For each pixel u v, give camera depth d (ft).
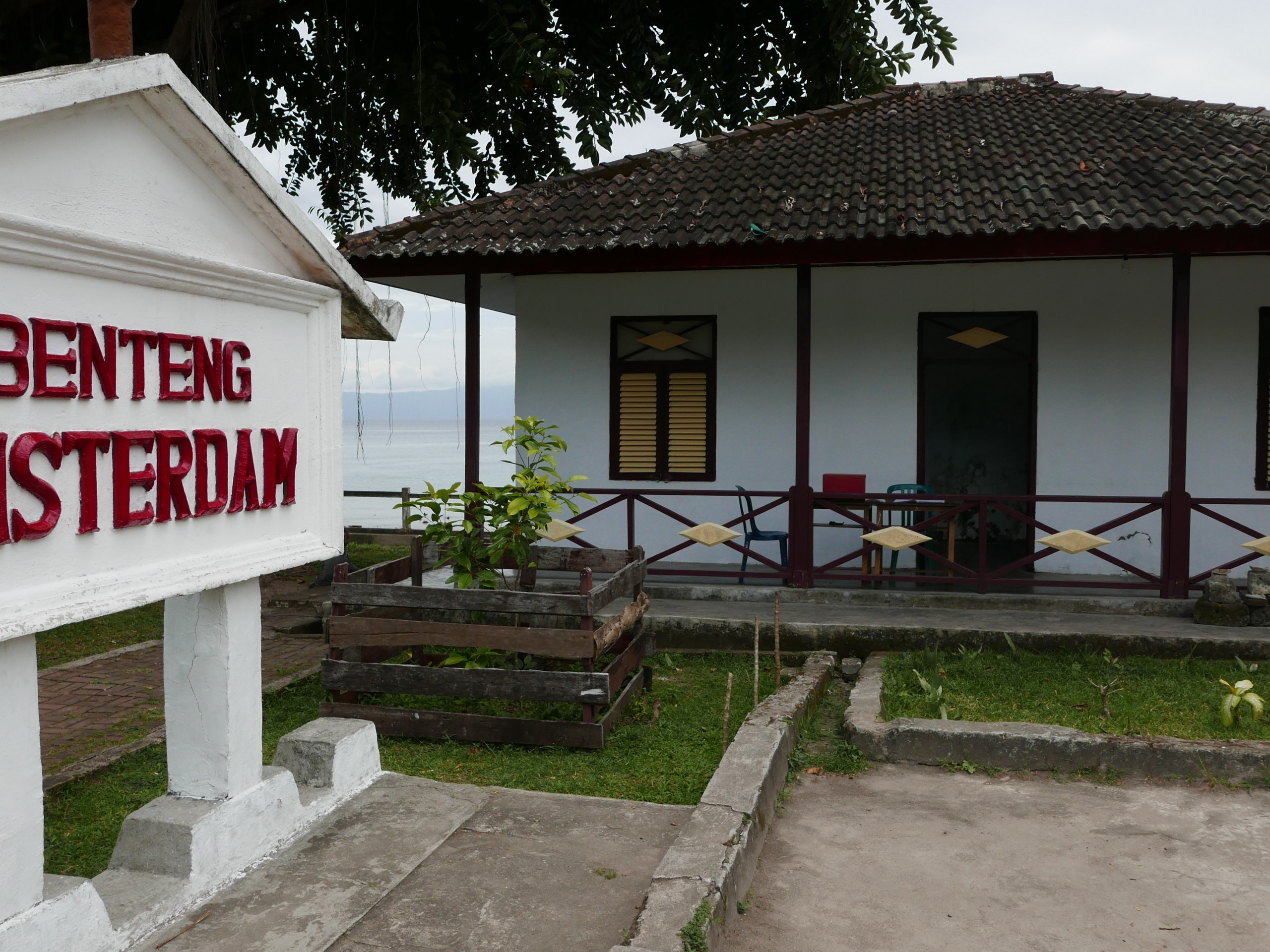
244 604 12.22
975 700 19.95
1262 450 30.07
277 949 10.32
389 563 20.68
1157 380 30.45
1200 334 30.32
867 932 11.64
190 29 33.12
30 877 9.09
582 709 18.53
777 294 32.45
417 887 11.90
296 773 14.43
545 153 46.24
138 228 10.19
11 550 8.57
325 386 13.19
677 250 27.48
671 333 33.22
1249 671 21.85
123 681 22.59
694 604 27.71
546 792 15.44
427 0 39.04
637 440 33.45
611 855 12.94
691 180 32.60
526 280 33.83
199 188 11.09
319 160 45.83
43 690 21.84
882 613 26.43
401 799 14.55
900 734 17.52
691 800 15.29
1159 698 20.01
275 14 38.29
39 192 9.00
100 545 9.51
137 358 9.94
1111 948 11.33
